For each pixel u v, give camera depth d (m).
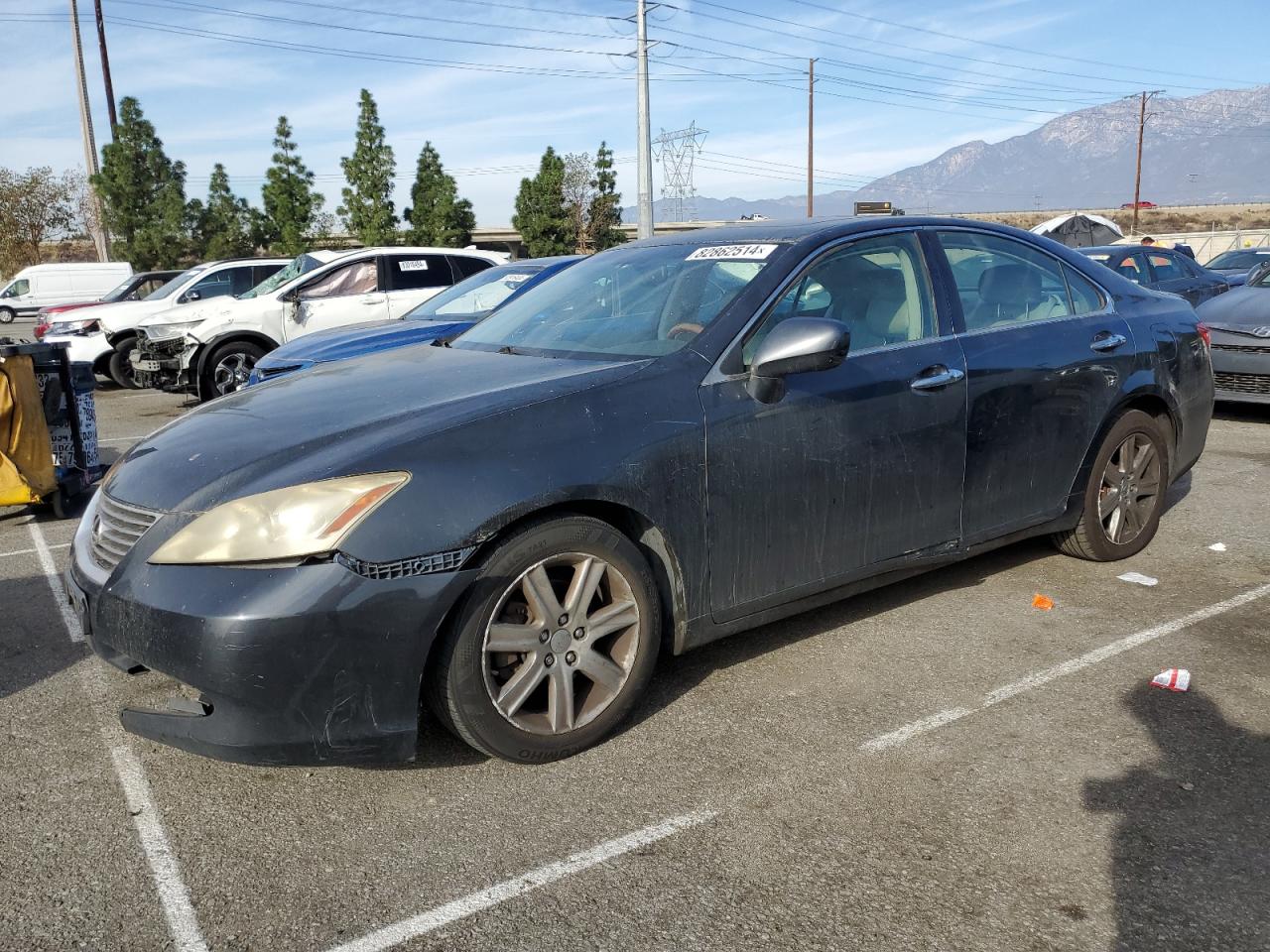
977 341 3.92
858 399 3.49
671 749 3.07
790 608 3.50
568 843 2.58
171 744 2.68
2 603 4.68
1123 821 2.63
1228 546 5.04
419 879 2.44
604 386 3.06
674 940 2.20
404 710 2.66
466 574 2.70
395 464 2.67
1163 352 4.66
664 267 3.85
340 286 11.57
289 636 2.50
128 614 2.62
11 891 2.43
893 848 2.53
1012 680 3.50
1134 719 3.20
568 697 2.96
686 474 3.10
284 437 2.90
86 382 6.76
